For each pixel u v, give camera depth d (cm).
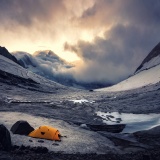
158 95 6228
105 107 5266
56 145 2170
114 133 2958
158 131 2947
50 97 7644
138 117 4012
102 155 2045
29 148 1891
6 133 1812
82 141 2456
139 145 2547
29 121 3073
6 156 1584
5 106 4384
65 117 3891
